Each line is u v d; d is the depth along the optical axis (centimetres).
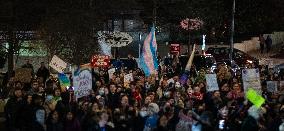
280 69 2953
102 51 3244
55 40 3077
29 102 1552
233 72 2750
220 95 1855
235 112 1588
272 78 2420
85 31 3161
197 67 3541
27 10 3112
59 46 3088
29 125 1521
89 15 3203
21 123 1543
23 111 1547
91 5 3319
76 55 3105
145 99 1627
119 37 2945
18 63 3453
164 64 3362
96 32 3241
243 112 1578
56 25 3083
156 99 1764
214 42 5156
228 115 1591
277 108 1652
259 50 5247
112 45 2952
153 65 2105
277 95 1864
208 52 4303
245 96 1752
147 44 2108
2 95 2148
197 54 3788
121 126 1524
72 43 3106
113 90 1756
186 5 4828
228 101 1720
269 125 1567
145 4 4781
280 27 5475
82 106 1562
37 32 3173
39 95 1576
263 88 2127
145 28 4741
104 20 3700
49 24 3091
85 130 1479
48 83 1783
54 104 1616
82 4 3231
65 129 1459
